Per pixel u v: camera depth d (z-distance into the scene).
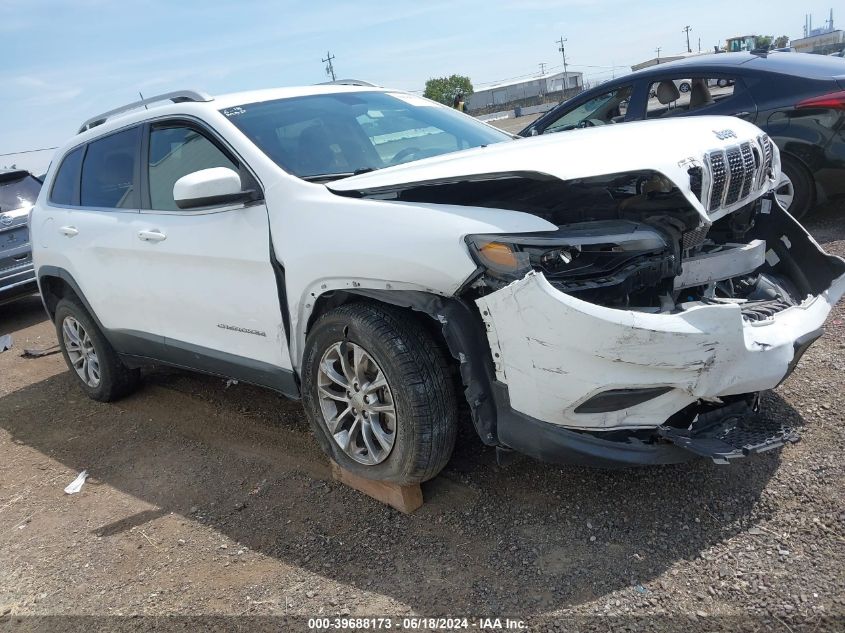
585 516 2.65
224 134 3.26
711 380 2.26
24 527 3.24
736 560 2.31
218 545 2.85
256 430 3.92
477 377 2.43
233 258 3.14
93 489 3.53
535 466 3.03
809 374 3.46
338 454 2.98
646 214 2.51
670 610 2.15
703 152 2.55
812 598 2.11
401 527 2.76
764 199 3.19
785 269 3.17
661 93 6.18
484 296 2.31
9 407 5.00
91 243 4.08
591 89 6.67
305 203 2.83
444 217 2.40
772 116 5.57
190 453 3.77
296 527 2.89
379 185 2.65
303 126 3.37
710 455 2.27
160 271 3.62
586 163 2.35
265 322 3.12
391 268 2.48
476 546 2.57
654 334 2.13
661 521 2.56
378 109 3.76
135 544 2.95
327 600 2.41
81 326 4.56
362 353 2.72
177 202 2.90
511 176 2.33
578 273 2.29
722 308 2.20
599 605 2.21
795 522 2.45
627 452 2.33
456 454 3.19
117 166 4.01
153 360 4.11
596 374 2.17
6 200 8.00
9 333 7.55
